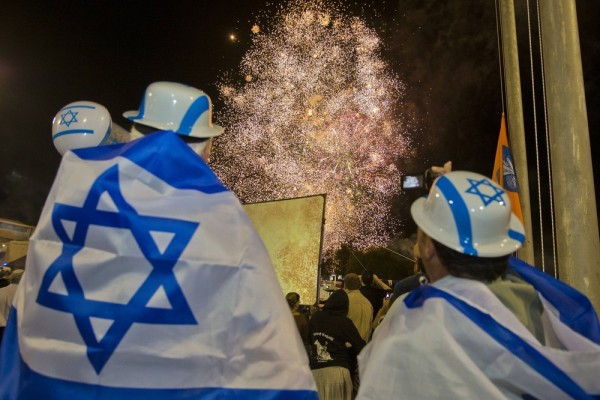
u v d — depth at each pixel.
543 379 1.69
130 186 1.80
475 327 1.73
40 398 1.72
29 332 1.80
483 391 1.63
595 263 4.57
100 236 1.76
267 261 1.89
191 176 1.87
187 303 1.75
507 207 1.96
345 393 5.07
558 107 4.80
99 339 1.70
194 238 1.79
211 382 1.74
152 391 1.69
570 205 4.65
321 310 5.34
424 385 1.67
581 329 1.95
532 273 2.08
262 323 1.82
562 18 4.89
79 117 2.54
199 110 2.25
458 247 1.89
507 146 5.83
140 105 2.29
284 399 1.78
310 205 5.70
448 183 2.01
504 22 8.01
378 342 1.90
